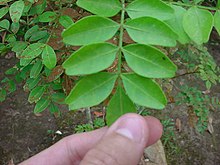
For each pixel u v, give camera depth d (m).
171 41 0.12
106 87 0.12
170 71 0.12
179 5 0.14
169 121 0.42
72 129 0.43
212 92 0.46
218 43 0.51
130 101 0.12
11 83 0.28
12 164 0.41
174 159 0.41
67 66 0.12
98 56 0.12
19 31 0.25
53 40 0.19
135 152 0.14
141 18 0.13
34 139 0.43
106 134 0.14
